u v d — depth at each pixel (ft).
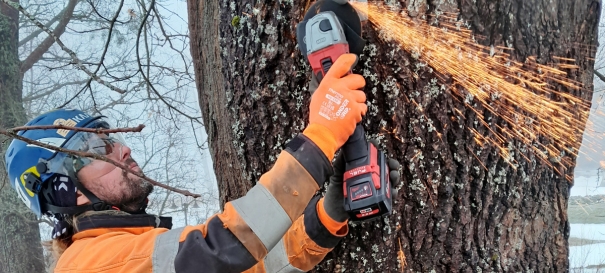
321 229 3.98
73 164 4.40
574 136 4.78
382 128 4.05
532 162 4.49
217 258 3.09
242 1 4.21
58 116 4.84
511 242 4.65
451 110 4.02
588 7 4.55
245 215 3.16
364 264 4.42
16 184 4.78
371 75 3.91
